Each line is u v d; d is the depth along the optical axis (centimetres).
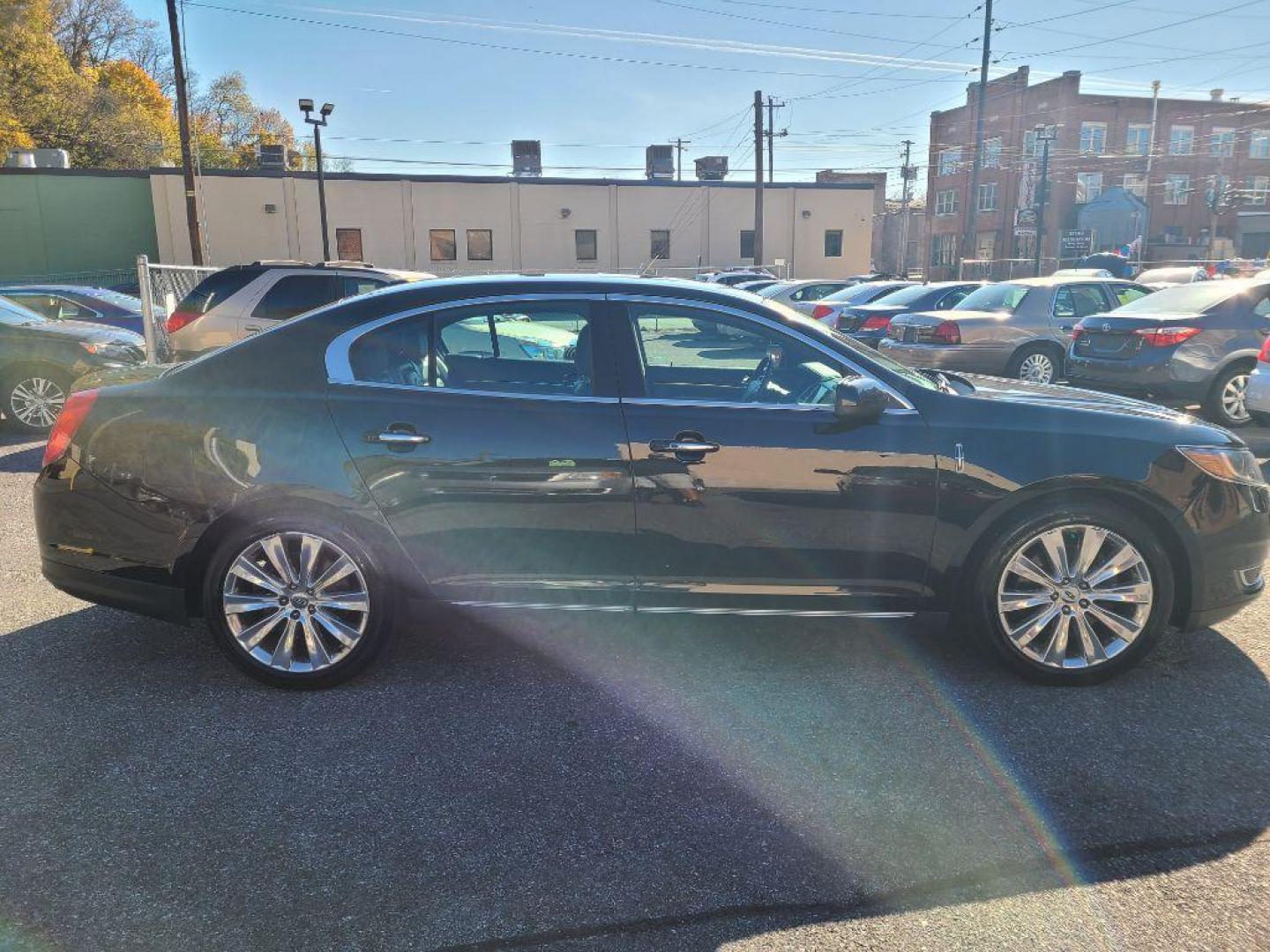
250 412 354
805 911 240
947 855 262
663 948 227
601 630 427
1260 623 434
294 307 958
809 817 281
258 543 355
